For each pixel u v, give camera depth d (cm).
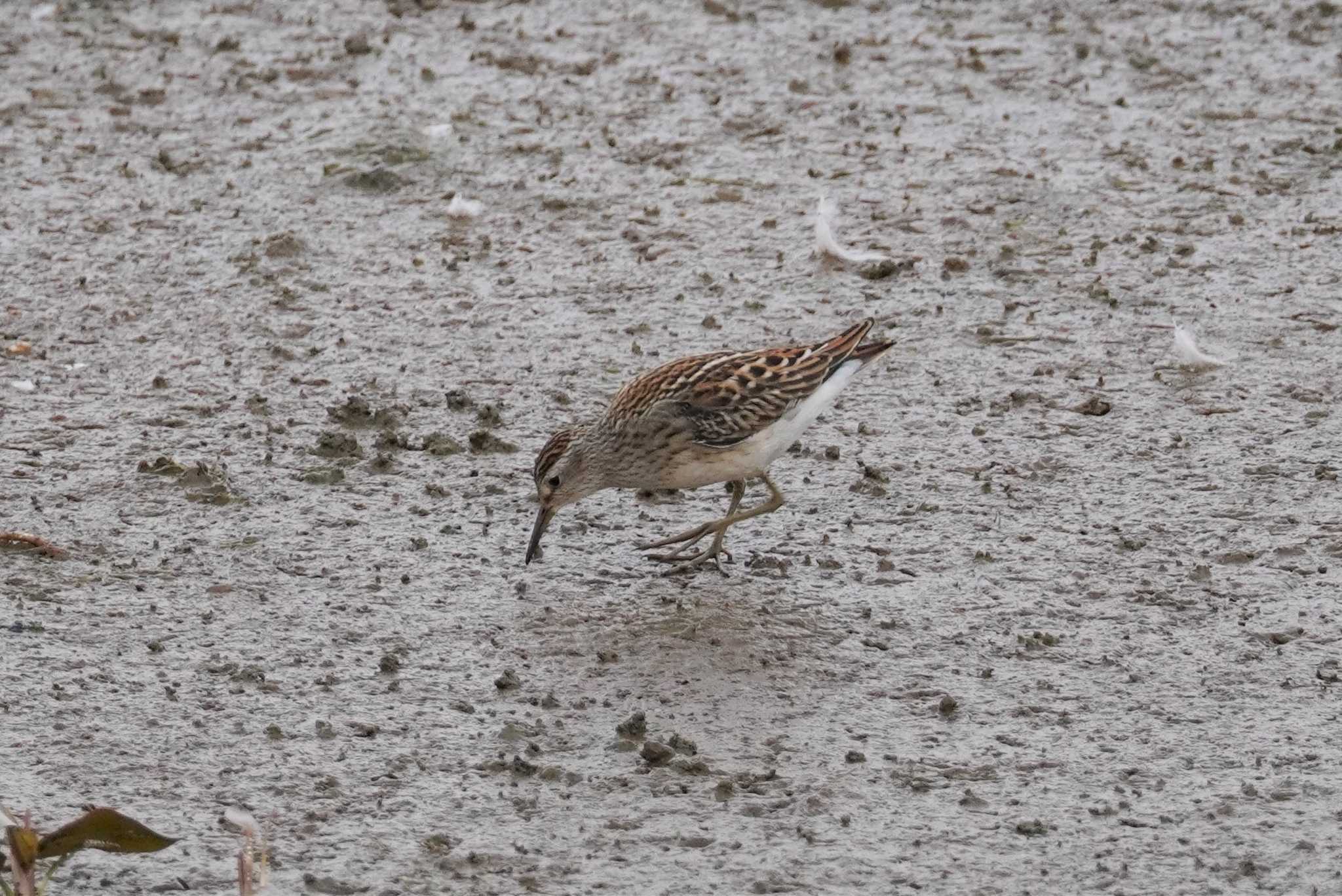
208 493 1303
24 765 985
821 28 2309
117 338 1555
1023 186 1870
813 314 1614
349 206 1833
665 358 1532
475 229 1789
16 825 825
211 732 1023
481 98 2094
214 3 2383
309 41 2264
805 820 946
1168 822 945
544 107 2072
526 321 1600
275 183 1878
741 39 2278
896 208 1825
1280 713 1045
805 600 1177
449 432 1407
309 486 1323
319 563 1217
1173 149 1959
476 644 1123
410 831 935
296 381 1487
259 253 1719
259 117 2039
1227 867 908
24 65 2175
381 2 2395
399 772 988
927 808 957
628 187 1878
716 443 1200
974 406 1452
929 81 2148
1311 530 1256
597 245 1755
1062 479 1338
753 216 1816
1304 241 1742
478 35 2291
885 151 1964
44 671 1077
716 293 1659
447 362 1527
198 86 2123
